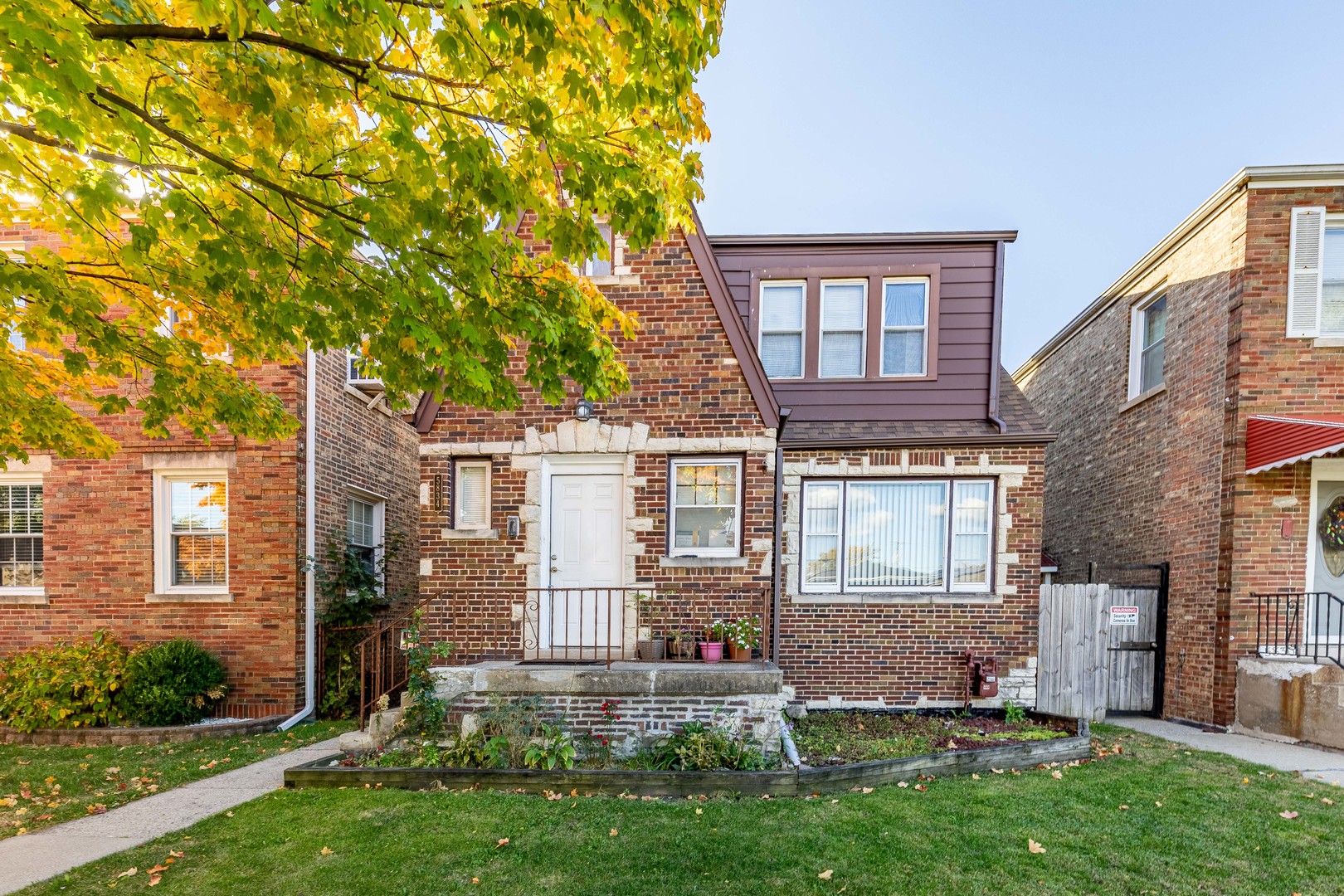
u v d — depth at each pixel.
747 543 7.21
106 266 4.84
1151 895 3.68
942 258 9.01
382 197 3.70
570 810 4.88
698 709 6.21
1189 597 8.44
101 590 8.62
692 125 3.92
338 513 9.70
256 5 2.55
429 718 6.11
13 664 7.99
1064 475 12.46
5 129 3.28
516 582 7.30
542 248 7.32
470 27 2.76
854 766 5.46
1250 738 7.42
